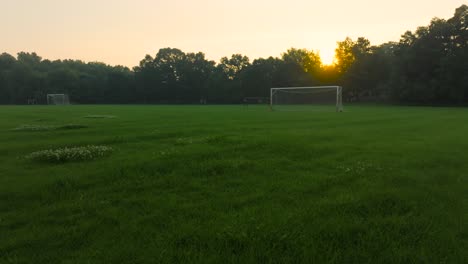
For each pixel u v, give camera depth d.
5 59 110.44
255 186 5.43
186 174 6.14
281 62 102.06
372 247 3.37
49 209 4.46
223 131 14.12
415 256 3.19
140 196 4.96
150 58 114.94
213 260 3.12
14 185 5.51
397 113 31.84
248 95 100.25
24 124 19.48
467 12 59.97
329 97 67.56
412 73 65.62
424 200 4.69
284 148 8.84
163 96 108.06
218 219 4.03
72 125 16.94
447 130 14.77
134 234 3.66
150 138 11.91
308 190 5.19
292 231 3.65
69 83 102.44
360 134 12.88
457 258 3.16
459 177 5.98
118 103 106.31
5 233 3.73
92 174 6.09
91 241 3.52
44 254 3.25
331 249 3.31
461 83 57.03
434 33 62.22
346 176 6.00
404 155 8.16
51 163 7.35
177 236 3.56
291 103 72.50
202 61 113.38
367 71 80.31
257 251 3.27
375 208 4.40
